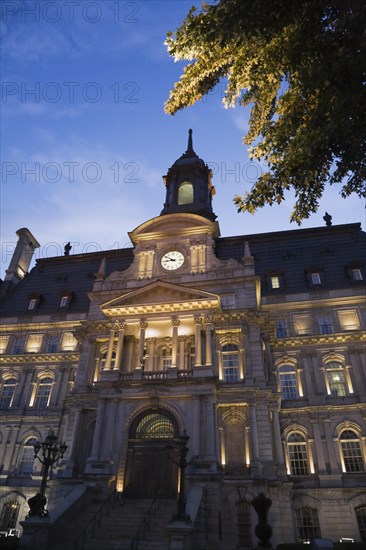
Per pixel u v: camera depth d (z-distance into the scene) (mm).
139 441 30938
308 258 46438
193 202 50188
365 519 31891
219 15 15352
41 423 41219
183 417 30594
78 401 35594
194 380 31422
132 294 36938
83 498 26016
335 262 45062
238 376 34469
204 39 16281
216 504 26312
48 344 45906
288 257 47188
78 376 37781
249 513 28219
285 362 39938
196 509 23266
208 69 18391
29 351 46156
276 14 14742
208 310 35156
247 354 34750
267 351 36281
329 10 14953
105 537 22062
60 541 21734
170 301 35875
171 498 28422
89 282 50844
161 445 30469
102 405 32312
